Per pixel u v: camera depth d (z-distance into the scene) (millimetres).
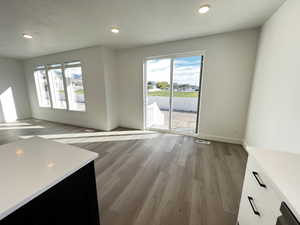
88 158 916
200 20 2211
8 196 600
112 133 3791
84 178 913
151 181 1871
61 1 1670
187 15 2051
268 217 719
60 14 1979
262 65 2240
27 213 636
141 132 3873
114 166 2225
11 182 688
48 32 2627
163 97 3771
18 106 5398
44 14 1972
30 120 5355
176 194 1638
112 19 2148
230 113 2990
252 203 902
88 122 4324
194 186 1773
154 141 3229
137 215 1362
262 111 2119
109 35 2807
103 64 3602
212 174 2020
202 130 3340
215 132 3211
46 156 945
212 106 3121
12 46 3482
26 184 674
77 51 3893
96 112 4078
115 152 2699
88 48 3689
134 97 4023
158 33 2727
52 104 5012
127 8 1851
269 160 866
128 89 4059
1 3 1677
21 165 837
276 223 631
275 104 1743
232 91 2889
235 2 1734
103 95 3818
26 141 1203
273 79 1841
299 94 1298
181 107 3604
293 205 537
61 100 4824
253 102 2527
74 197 859
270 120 1852
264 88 2104
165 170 2117
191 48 3057
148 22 2264
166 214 1374
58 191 762
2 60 4879
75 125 4621
